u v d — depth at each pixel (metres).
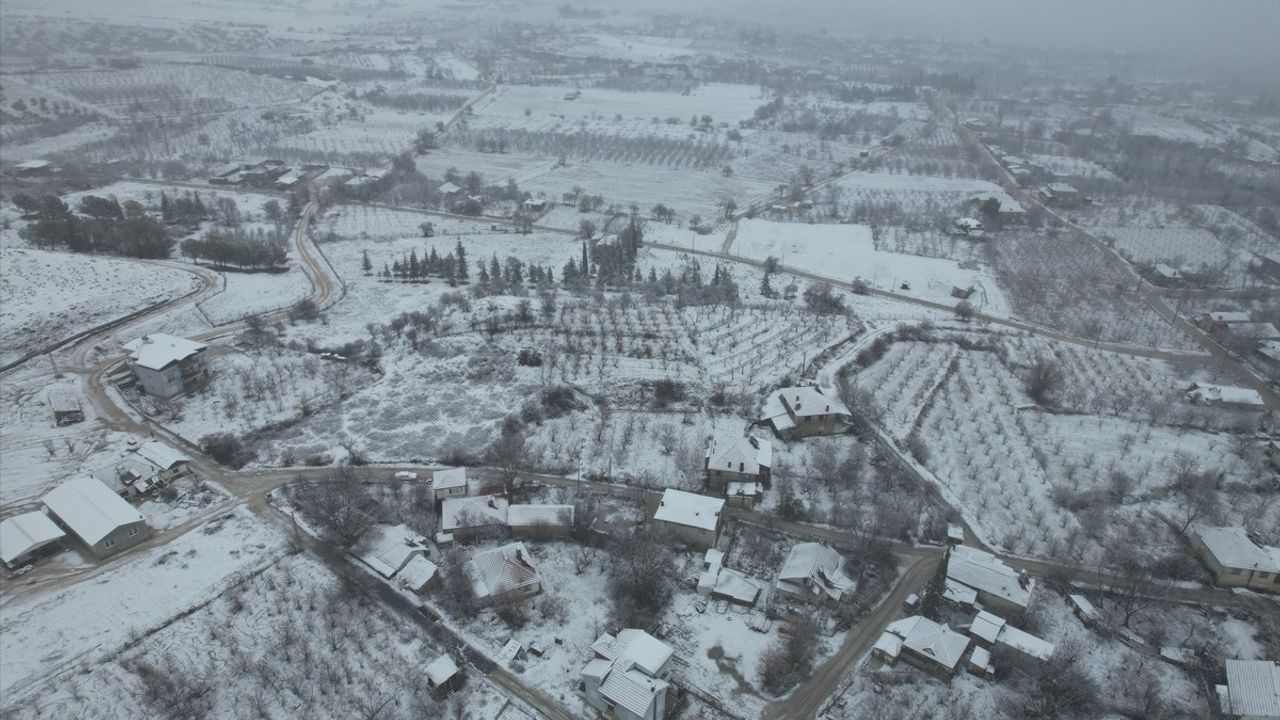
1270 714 75.06
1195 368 156.75
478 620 87.50
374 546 95.31
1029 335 169.88
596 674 76.00
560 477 112.94
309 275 194.62
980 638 84.06
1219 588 95.38
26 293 159.00
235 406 127.31
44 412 122.94
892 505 105.88
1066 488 113.00
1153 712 76.81
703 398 133.00
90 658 79.81
